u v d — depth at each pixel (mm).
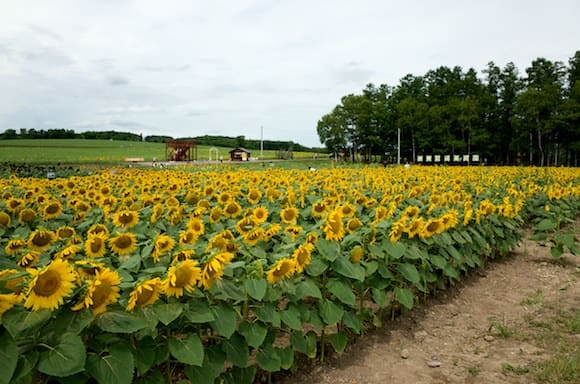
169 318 2779
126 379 2547
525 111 57656
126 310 2770
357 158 82688
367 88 84062
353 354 4645
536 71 63750
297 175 15617
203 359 3117
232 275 3652
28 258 3709
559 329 5199
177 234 5496
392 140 76438
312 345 4160
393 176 17938
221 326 3135
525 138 60375
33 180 12477
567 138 58719
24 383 2344
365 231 4887
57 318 2482
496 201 9227
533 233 10992
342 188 10773
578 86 55312
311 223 6891
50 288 2355
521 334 5082
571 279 7285
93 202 8453
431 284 6434
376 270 4777
